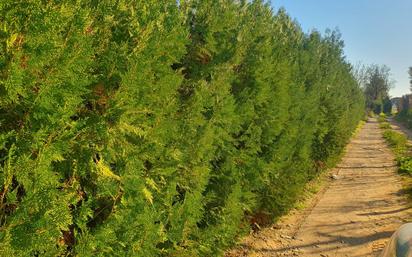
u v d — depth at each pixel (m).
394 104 143.00
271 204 9.09
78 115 3.48
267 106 7.97
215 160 6.41
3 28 2.59
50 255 2.79
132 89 3.48
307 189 13.89
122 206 3.71
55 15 2.68
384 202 12.34
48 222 2.59
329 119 18.20
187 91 5.48
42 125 2.72
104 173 3.40
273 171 8.52
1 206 2.52
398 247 3.26
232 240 6.91
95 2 3.68
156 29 4.07
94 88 3.56
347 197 13.16
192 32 5.74
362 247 8.17
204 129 5.20
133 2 4.14
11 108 2.75
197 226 5.80
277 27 10.65
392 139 34.50
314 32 18.97
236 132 6.71
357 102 40.66
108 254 3.60
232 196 6.35
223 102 5.80
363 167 20.33
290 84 10.21
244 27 6.98
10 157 2.47
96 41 3.56
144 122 3.90
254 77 7.44
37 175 2.65
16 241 2.49
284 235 8.87
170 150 4.49
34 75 2.69
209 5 5.90
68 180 3.34
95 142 3.47
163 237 4.46
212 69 5.71
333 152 19.23
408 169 18.08
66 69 2.76
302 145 11.84
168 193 4.59
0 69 2.58
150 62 3.73
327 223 9.91
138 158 3.90
